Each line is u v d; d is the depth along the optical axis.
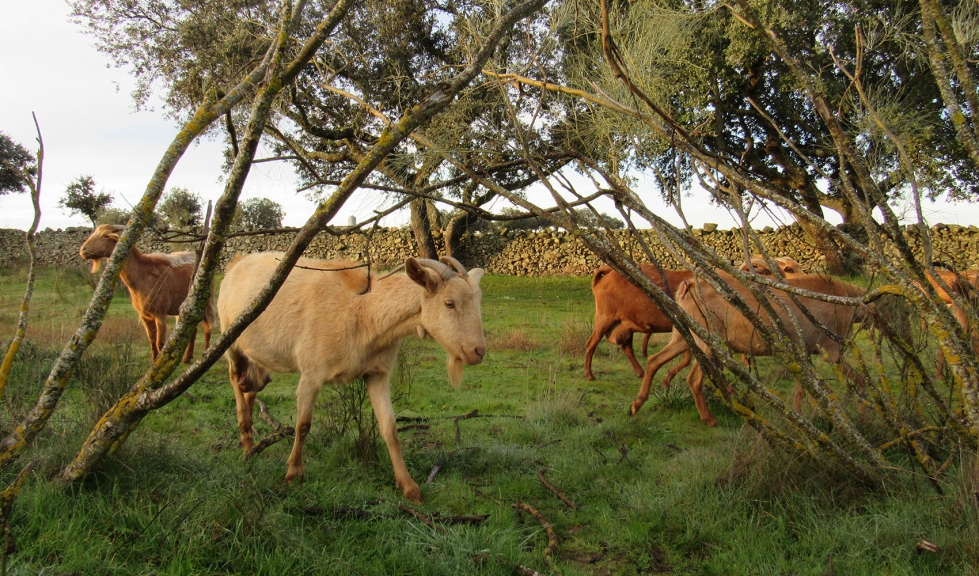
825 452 3.74
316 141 15.02
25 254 25.08
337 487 4.02
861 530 3.38
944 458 4.11
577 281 22.36
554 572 3.23
